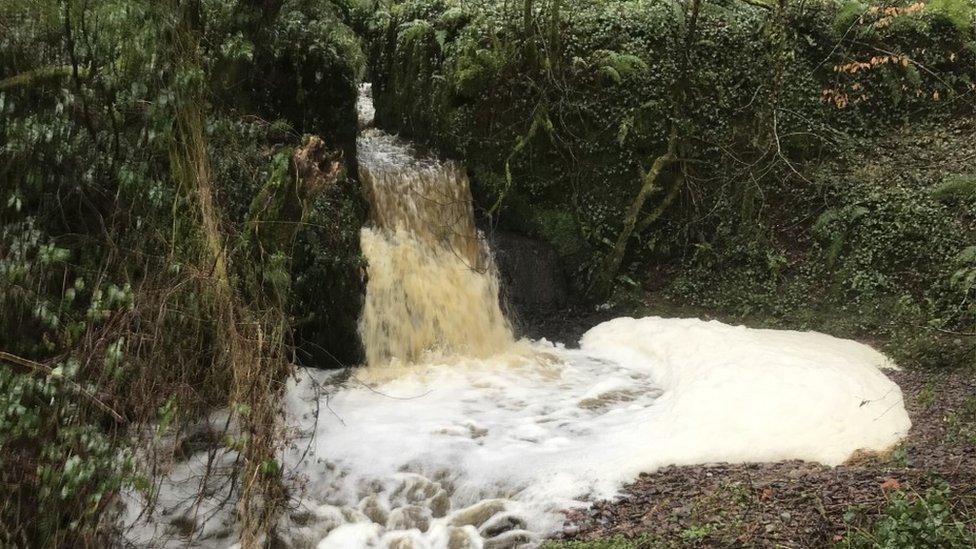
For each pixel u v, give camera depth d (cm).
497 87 1020
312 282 816
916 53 1043
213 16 638
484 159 1042
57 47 498
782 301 988
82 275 477
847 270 964
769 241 1027
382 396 796
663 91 1036
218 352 489
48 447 420
